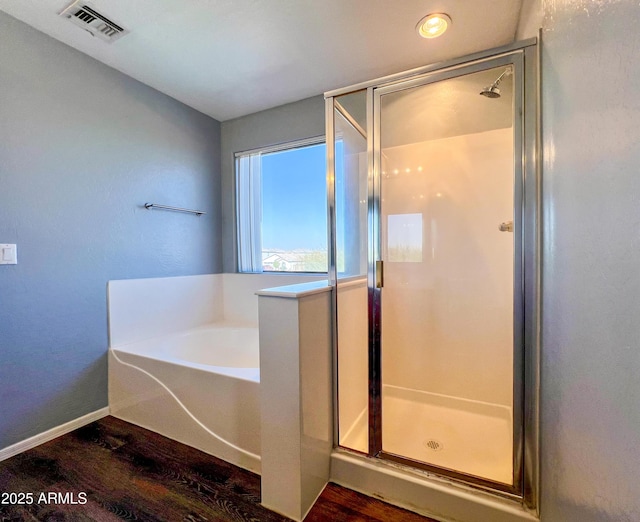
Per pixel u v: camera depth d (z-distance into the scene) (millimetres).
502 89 1604
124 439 1827
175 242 2586
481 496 1241
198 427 1725
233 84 2342
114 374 2086
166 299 2504
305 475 1305
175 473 1541
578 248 705
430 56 2002
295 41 1859
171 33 1791
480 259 2020
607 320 555
